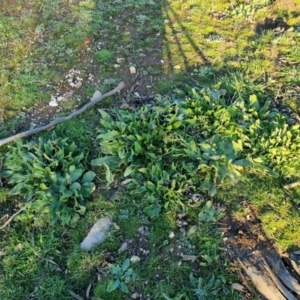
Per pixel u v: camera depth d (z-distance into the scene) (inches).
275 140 84.7
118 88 98.5
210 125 87.9
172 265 73.2
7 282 73.3
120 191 82.7
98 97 97.0
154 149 84.4
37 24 114.3
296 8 117.3
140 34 112.1
